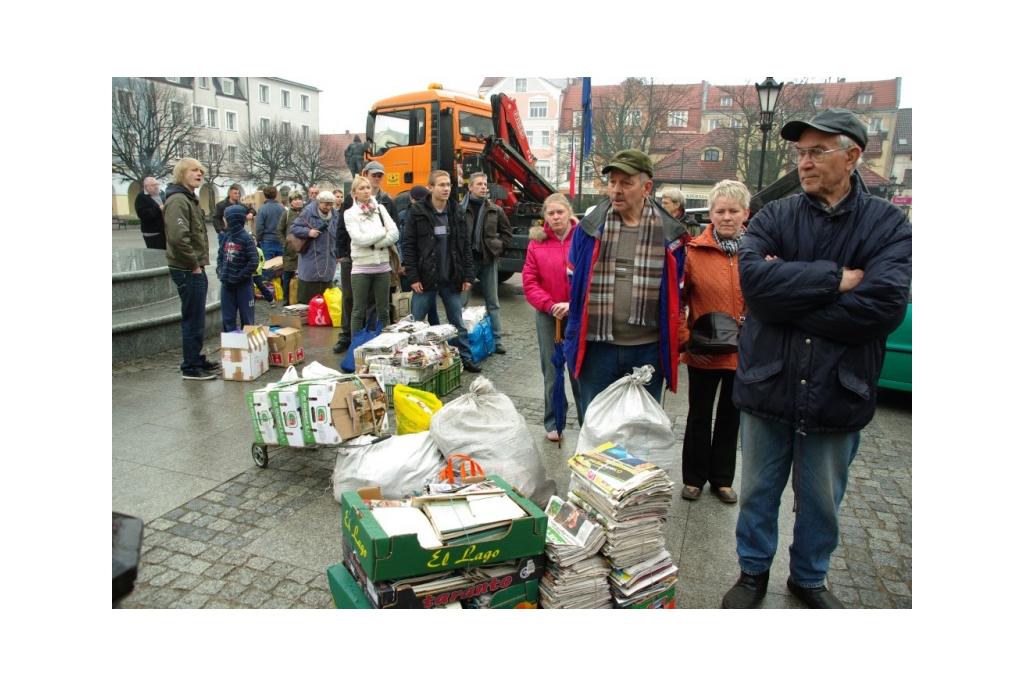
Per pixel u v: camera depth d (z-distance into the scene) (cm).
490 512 260
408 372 542
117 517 195
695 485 400
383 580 238
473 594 252
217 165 4331
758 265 265
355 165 1236
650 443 347
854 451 287
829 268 253
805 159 263
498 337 765
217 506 373
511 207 1138
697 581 316
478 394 382
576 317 372
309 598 292
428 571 242
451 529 246
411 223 645
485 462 362
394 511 259
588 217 368
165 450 451
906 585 319
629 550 268
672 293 356
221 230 1101
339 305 873
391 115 1183
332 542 338
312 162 4784
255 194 1513
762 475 289
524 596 262
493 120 1140
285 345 664
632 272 362
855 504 407
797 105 2720
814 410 262
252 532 346
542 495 376
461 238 660
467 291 742
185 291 600
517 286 1309
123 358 670
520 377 667
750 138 2950
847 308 250
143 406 539
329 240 897
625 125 3133
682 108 3447
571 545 260
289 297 1037
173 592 293
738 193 366
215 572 310
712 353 372
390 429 493
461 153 1146
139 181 3541
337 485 377
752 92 3045
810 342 263
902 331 580
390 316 789
